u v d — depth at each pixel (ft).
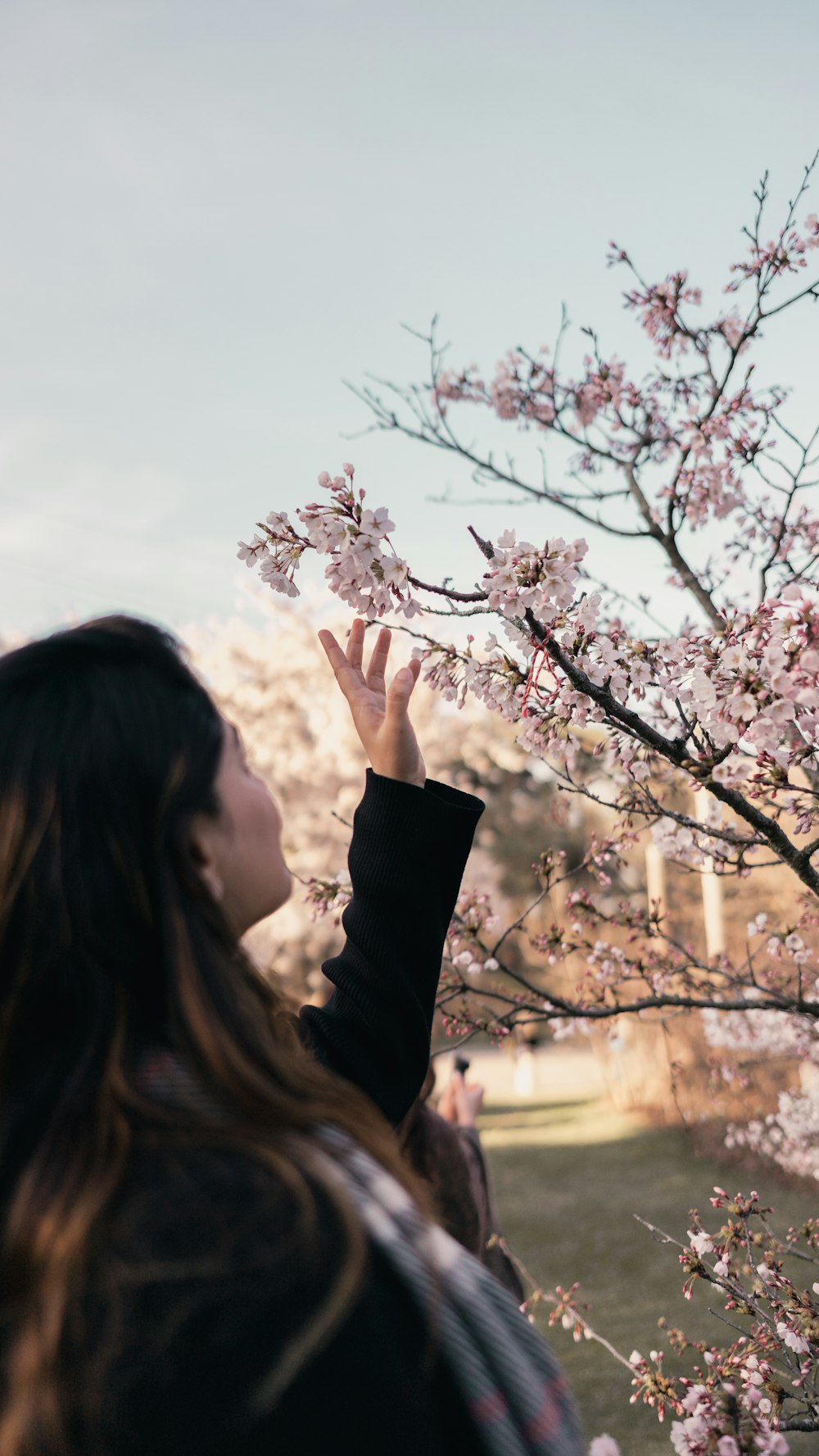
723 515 9.38
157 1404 1.72
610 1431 11.59
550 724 5.97
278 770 43.11
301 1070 2.26
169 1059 2.09
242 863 2.43
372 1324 1.81
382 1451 1.75
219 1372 1.72
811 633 4.96
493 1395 1.91
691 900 28.22
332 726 42.29
